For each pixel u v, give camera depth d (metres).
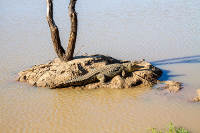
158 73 12.76
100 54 14.70
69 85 11.83
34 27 23.22
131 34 19.78
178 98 10.19
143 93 10.87
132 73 12.23
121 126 8.50
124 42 18.17
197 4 27.97
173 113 9.12
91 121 8.91
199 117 8.80
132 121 8.77
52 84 11.99
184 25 21.06
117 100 10.37
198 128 8.20
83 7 30.06
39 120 9.12
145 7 28.34
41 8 31.53
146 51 16.38
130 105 9.88
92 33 20.42
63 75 12.16
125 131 8.21
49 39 19.75
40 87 11.98
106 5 30.61
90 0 34.31
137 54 15.94
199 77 12.13
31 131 8.45
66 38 19.17
